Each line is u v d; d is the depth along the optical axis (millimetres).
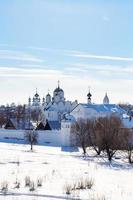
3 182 33219
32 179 37469
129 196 30641
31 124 145000
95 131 84062
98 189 33469
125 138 80438
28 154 74062
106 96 159750
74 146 103062
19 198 26844
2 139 116562
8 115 190625
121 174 49000
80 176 42469
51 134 110438
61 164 57531
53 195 28844
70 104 152375
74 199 27844
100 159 73375
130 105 194125
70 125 105812
